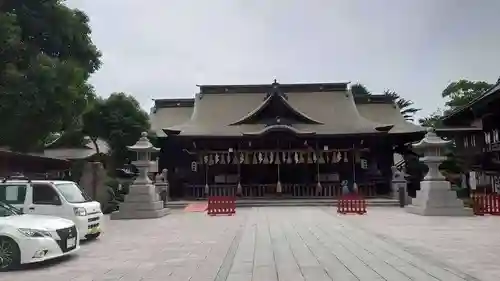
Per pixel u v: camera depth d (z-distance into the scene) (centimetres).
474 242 1254
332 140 3459
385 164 3578
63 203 1295
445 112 4772
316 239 1334
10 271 913
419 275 831
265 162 3403
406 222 1812
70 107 1747
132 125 3067
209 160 3466
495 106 2788
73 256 1087
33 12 1825
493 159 2908
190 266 948
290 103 3881
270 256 1052
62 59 1964
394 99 4181
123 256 1082
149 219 2112
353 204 2567
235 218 2091
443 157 2162
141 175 2269
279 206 2909
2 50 1555
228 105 3975
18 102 1539
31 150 1992
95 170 2530
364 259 1002
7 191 1314
